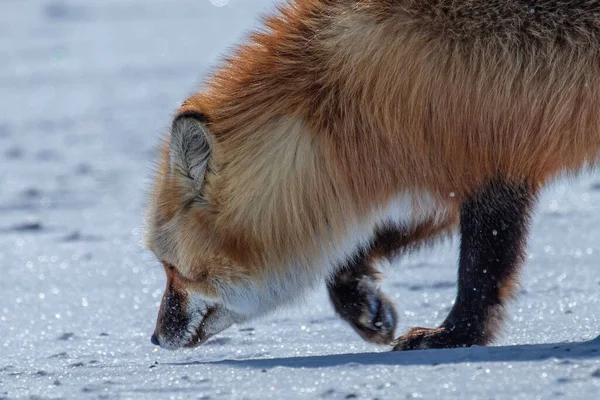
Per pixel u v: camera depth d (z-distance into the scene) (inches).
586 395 291.6
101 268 641.0
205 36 2116.1
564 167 419.5
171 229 430.3
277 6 454.6
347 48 411.5
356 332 471.8
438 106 404.5
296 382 329.1
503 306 428.8
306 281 429.4
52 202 890.7
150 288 582.2
